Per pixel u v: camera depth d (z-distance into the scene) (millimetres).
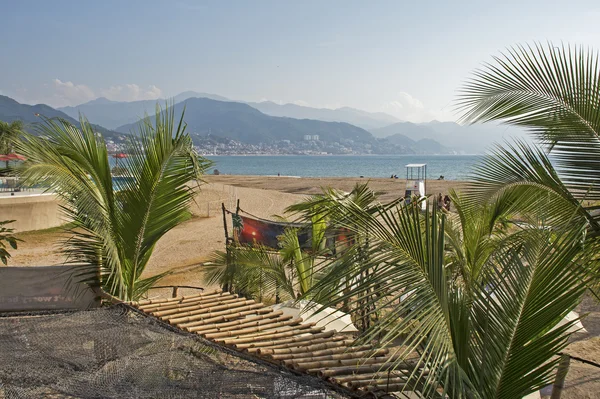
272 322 4750
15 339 3998
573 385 6215
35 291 6492
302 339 4227
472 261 5918
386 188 47281
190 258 16859
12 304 6418
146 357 3648
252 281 8172
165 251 18422
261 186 54969
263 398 3221
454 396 2701
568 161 5043
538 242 3389
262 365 3643
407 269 3066
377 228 3232
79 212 6426
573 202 4910
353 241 3551
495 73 5395
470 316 3484
